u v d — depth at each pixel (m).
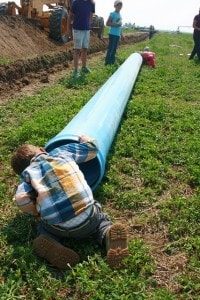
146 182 2.39
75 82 4.90
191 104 4.30
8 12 7.78
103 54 9.66
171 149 2.84
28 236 1.79
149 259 1.70
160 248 1.82
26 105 3.75
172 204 2.13
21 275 1.57
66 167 1.71
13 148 2.75
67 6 8.30
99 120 2.43
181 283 1.60
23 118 3.35
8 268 1.59
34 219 1.90
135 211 2.10
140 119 3.46
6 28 6.65
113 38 6.59
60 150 1.86
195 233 1.92
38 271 1.56
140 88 4.76
